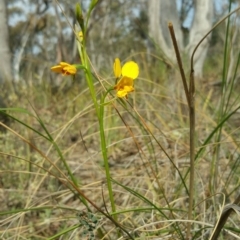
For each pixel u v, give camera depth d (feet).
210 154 1.60
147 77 2.70
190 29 3.93
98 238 1.20
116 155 2.07
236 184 1.36
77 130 2.45
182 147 1.81
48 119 2.69
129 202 1.40
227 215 0.91
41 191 1.65
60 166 1.82
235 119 2.16
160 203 1.33
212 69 4.88
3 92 3.01
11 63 4.15
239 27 1.87
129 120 2.45
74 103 2.76
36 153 1.95
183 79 0.82
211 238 0.92
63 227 1.39
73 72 0.86
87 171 1.87
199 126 1.69
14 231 1.39
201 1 3.84
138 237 1.09
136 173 1.64
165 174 1.54
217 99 2.61
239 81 2.69
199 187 1.43
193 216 1.20
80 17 0.90
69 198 1.58
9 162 1.86
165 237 1.07
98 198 1.53
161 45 3.49
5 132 2.40
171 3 3.53
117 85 0.86
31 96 3.20
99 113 0.95
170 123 2.11
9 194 1.65
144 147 2.03
